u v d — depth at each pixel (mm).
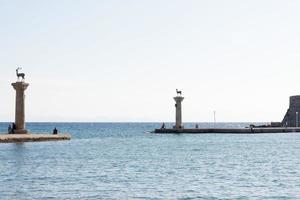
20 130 98938
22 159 62000
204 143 109125
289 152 80188
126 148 89812
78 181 40719
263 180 41844
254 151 82562
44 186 37688
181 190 36094
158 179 42375
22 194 33906
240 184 39312
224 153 77438
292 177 44094
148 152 79000
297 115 189875
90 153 75125
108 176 44406
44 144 93688
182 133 169000
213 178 43219
